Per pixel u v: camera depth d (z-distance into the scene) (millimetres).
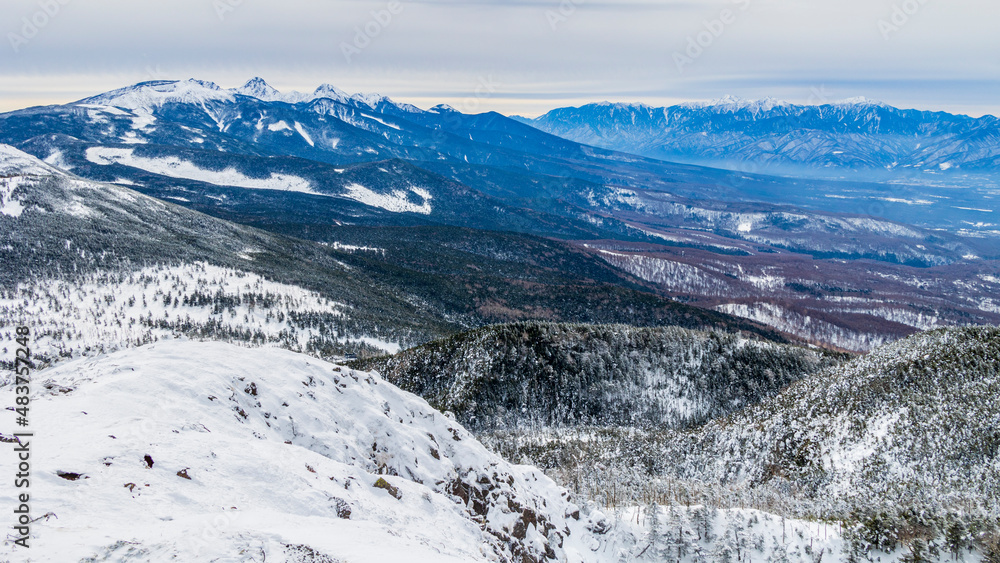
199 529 28031
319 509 36719
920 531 62188
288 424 50656
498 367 146500
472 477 58906
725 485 103312
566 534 63469
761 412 124438
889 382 108438
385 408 61219
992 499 74812
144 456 33781
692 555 63531
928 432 93188
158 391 44219
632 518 70562
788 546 63906
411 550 33875
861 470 93125
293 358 59844
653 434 130125
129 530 26688
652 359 153875
